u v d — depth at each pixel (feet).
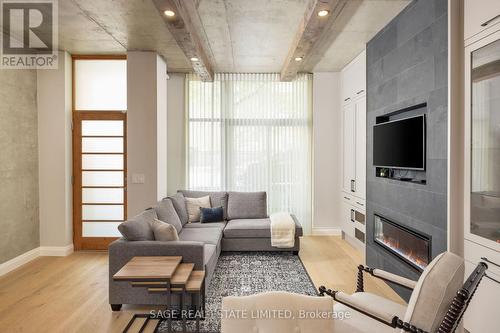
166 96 16.26
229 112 18.06
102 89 15.08
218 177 18.08
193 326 8.50
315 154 18.21
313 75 18.17
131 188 13.93
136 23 11.11
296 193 18.21
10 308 9.45
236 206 16.60
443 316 4.98
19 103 13.05
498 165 6.42
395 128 10.64
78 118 14.99
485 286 6.72
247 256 14.34
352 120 15.96
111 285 9.18
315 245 16.26
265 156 18.12
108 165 15.11
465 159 7.41
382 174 11.73
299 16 10.87
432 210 8.59
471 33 7.14
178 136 18.07
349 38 12.85
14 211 12.72
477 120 7.01
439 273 5.08
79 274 12.14
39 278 11.74
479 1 6.88
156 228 9.85
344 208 17.24
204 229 14.07
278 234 14.29
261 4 10.02
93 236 15.17
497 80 6.43
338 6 9.79
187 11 10.31
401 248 10.42
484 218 6.82
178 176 18.12
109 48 13.82
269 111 18.13
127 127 13.91
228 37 12.79
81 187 15.12
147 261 8.70
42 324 8.55
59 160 14.40
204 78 16.81
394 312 6.27
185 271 8.47
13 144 12.69
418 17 9.29
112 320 8.79
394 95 10.82
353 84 15.76
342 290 10.73
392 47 11.00
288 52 14.46
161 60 14.66
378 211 12.09
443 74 8.06
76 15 10.52
